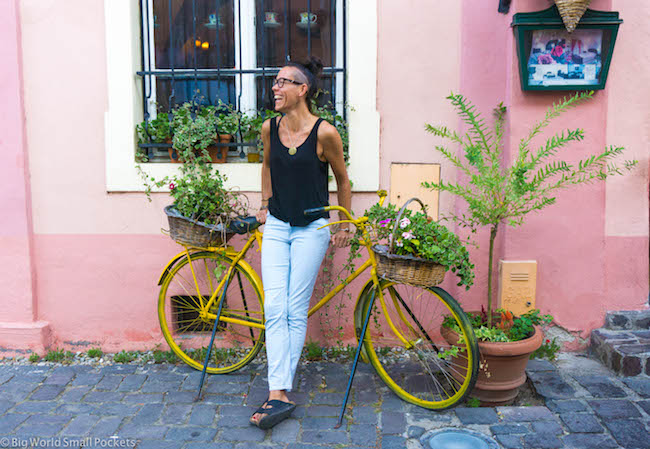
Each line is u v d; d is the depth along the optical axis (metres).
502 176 3.18
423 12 3.54
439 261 2.71
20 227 3.66
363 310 3.20
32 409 2.99
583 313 3.55
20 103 3.60
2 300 3.71
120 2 3.55
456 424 2.79
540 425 2.75
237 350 3.68
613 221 3.49
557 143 3.01
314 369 3.45
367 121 3.57
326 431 2.75
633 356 3.17
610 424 2.73
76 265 3.75
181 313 3.80
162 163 3.64
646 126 3.44
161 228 3.69
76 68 3.62
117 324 3.78
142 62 3.76
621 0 3.37
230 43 3.83
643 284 3.54
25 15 3.59
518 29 3.26
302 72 2.78
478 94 3.54
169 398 3.11
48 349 3.75
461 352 2.97
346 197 3.06
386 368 3.46
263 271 2.94
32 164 3.68
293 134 2.87
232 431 2.77
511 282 3.50
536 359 3.46
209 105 3.83
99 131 3.66
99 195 3.69
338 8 3.76
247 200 3.58
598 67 3.30
